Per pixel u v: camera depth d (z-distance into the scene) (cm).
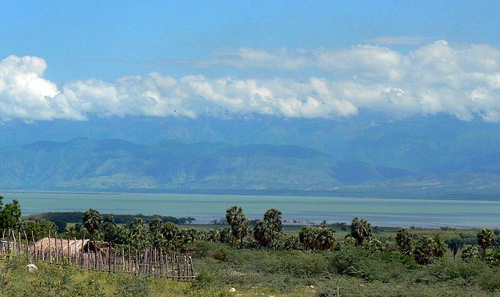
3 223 8250
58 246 6072
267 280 5519
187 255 5422
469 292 5147
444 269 6053
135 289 3875
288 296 4588
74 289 3472
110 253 5431
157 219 13338
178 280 4906
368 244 12231
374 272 6153
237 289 4834
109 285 4062
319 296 4741
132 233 12019
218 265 6931
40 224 10819
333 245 11919
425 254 10469
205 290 4409
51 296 3250
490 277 5666
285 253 8394
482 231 11656
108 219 13275
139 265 5178
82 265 5103
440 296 4831
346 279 5900
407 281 5931
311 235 11944
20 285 3462
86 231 12662
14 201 8481
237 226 13475
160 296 3900
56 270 4425
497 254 10894
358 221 12988
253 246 13850
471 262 6197
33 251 5575
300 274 6262
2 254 4884
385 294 4812
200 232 14262
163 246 11100
